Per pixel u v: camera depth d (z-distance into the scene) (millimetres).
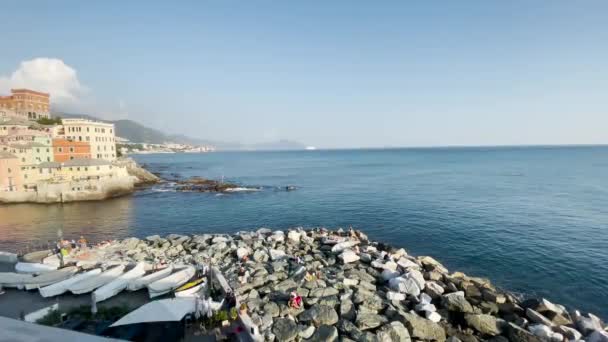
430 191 84500
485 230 48125
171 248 38375
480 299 26047
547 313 23828
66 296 23484
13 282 24438
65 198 74875
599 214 56156
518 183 96000
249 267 30688
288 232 44438
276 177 132625
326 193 87250
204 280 24828
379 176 126562
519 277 32812
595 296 28828
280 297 24312
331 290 25203
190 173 156625
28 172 77125
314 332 19953
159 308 17688
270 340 18844
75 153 94000
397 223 54438
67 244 37375
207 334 17703
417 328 20516
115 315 20094
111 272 26719
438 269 32969
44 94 141375
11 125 92188
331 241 40062
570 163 171875
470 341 20703
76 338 4316
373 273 30609
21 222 58281
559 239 43250
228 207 71625
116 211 67938
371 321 21031
